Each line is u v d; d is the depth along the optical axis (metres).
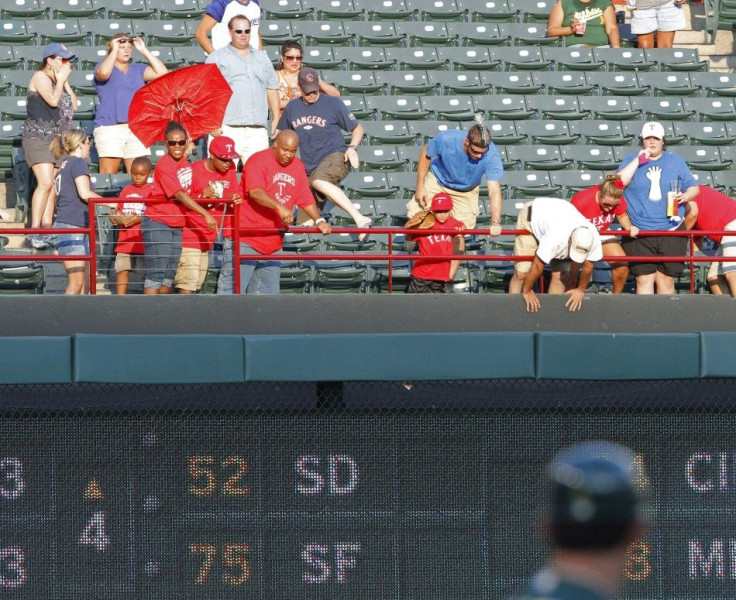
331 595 28.94
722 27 61.72
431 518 29.39
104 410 29.23
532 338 31.00
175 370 30.02
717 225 37.22
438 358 30.67
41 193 40.44
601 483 9.22
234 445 29.39
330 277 39.69
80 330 31.84
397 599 28.98
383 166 47.78
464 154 37.12
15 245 41.97
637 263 36.72
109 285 37.31
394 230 33.88
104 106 44.31
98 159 46.03
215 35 46.56
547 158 50.12
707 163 50.47
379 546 29.14
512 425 29.81
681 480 30.02
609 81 56.06
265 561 28.89
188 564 28.77
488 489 29.59
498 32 60.09
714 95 56.66
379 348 30.50
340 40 57.94
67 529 28.73
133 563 28.70
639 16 59.69
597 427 30.14
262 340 30.25
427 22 59.38
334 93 44.97
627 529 9.19
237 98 41.53
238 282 32.97
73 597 28.50
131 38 44.56
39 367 29.64
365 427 29.59
